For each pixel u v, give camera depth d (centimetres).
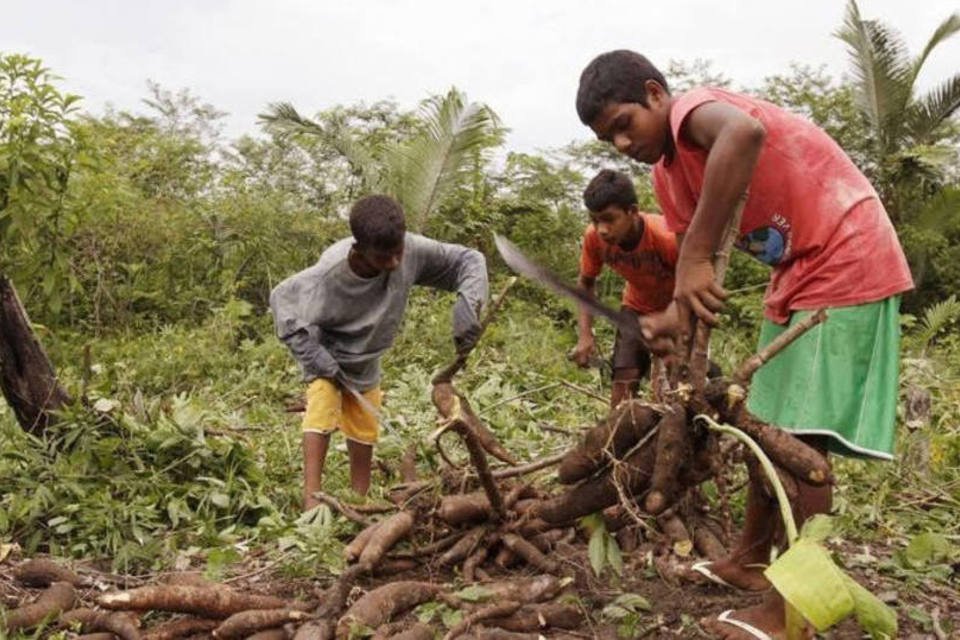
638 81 324
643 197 1404
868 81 1555
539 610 353
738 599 364
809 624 297
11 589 399
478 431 415
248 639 330
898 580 396
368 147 1594
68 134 533
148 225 1275
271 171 1630
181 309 1252
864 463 518
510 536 398
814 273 323
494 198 1523
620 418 327
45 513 468
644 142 328
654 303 550
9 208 518
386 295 480
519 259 328
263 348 966
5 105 515
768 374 335
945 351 1049
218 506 487
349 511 419
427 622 352
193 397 735
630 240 526
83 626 347
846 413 319
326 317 478
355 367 491
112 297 1204
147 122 1883
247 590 393
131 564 434
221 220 1336
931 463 556
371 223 441
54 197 549
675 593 372
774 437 306
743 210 328
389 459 541
